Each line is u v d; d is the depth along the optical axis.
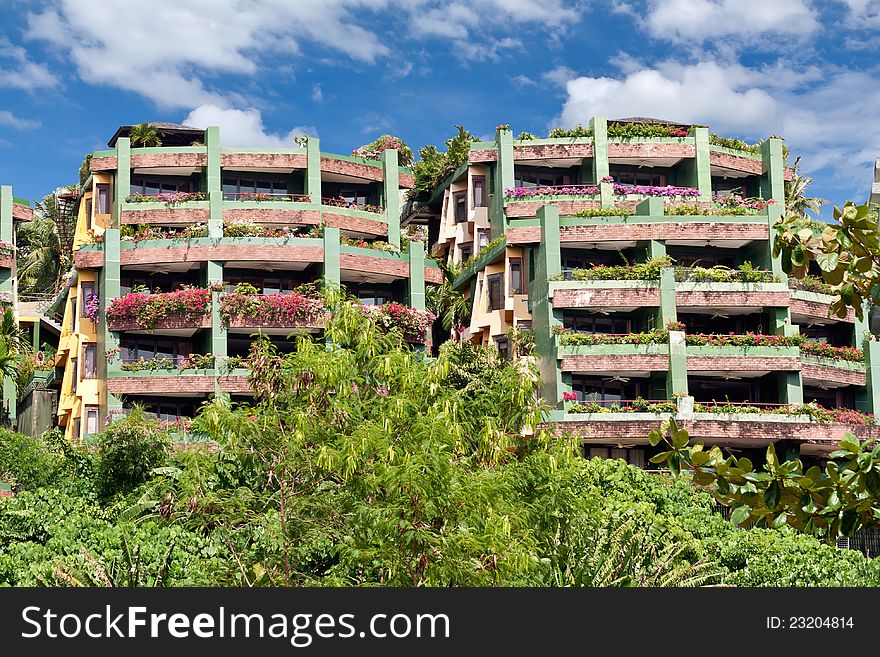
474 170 65.69
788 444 56.25
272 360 23.16
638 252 60.78
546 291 57.91
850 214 12.34
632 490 39.97
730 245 61.00
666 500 39.81
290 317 56.16
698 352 56.12
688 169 64.56
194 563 27.91
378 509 20.58
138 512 35.09
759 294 57.69
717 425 54.72
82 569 25.58
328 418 22.34
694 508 39.38
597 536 26.56
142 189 62.78
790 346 56.72
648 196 62.62
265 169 63.22
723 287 57.66
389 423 21.92
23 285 76.56
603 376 57.72
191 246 57.56
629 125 64.00
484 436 23.48
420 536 20.20
